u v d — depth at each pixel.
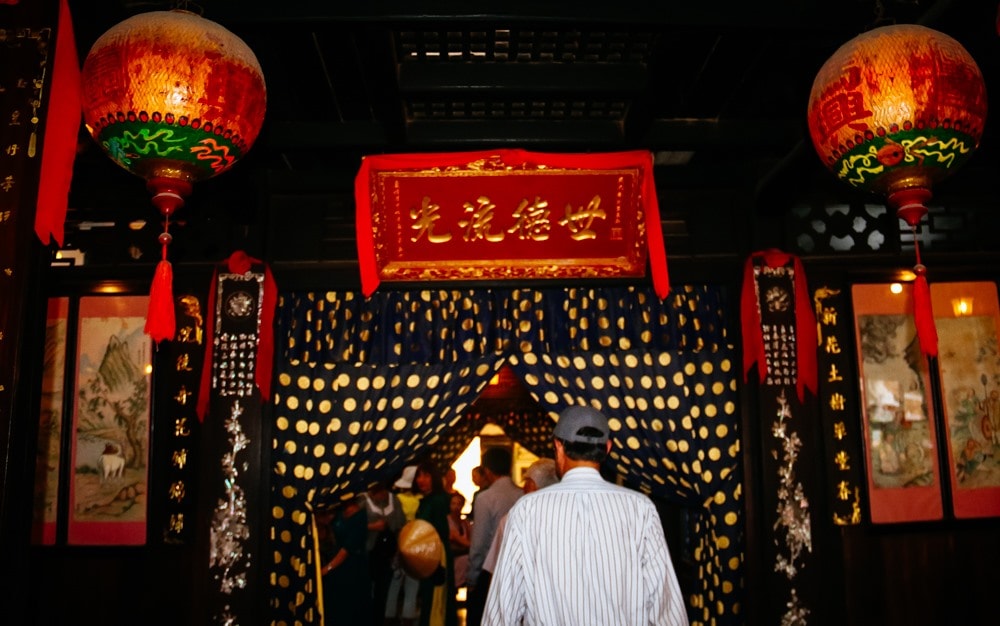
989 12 2.92
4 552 2.33
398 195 4.31
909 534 4.66
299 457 4.63
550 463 4.91
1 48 2.36
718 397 4.80
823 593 4.55
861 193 4.89
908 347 4.82
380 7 3.04
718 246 4.99
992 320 4.86
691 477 4.63
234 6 3.03
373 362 4.76
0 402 2.21
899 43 2.38
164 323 2.54
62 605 4.45
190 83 2.28
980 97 2.39
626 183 4.34
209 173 2.51
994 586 4.62
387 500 6.90
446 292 4.86
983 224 4.99
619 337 4.83
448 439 9.44
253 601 4.45
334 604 5.73
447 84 3.89
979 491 4.67
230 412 4.64
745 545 4.63
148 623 4.44
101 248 4.82
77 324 4.69
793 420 4.71
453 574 6.47
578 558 2.19
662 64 3.51
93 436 4.57
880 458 4.68
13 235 2.26
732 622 4.51
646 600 2.20
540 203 4.39
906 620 4.55
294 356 4.75
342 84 4.01
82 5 2.84
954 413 4.74
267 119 4.25
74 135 2.38
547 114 4.39
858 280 4.89
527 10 3.05
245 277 4.78
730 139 4.49
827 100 2.50
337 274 4.81
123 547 4.48
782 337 4.81
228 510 4.54
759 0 3.14
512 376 8.42
